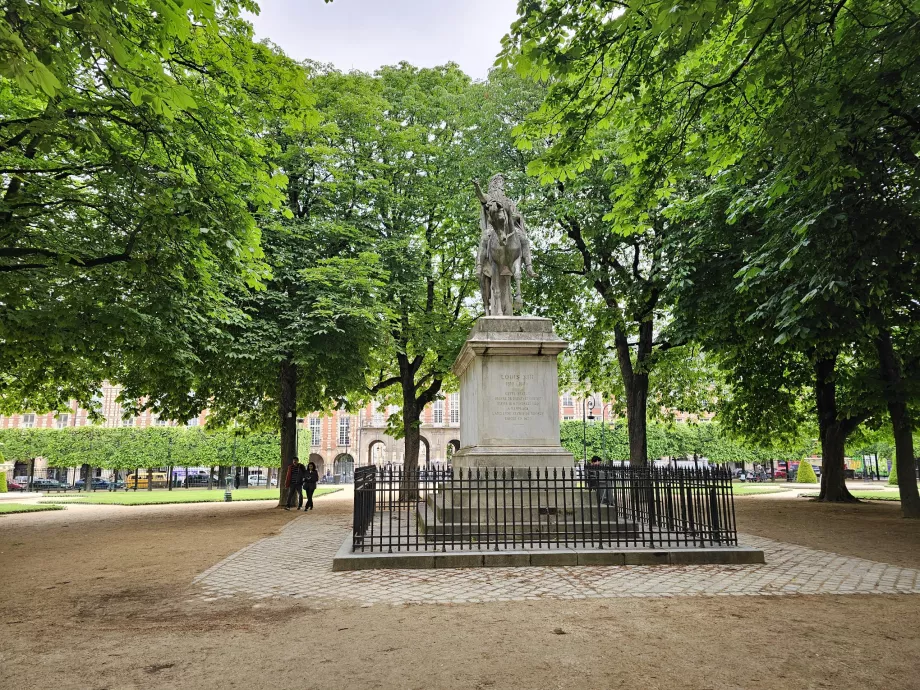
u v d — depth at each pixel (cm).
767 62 909
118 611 718
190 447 5847
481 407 1184
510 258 1352
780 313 1302
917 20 852
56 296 1448
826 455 2559
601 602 709
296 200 2275
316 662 519
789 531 1444
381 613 671
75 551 1268
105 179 1312
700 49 1129
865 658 521
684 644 558
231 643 577
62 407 2353
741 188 1520
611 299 2245
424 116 2538
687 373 2847
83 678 491
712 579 831
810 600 721
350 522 1698
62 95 985
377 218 2388
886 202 1105
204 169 1329
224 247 1327
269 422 2802
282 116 1298
